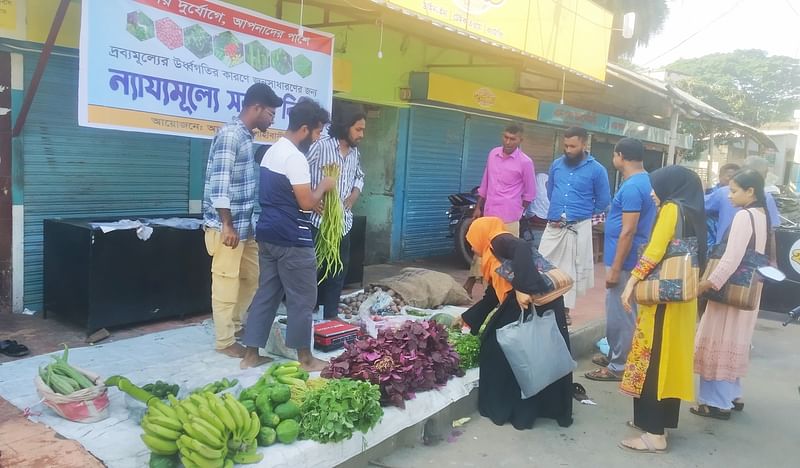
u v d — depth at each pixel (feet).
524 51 24.91
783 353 21.06
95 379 11.16
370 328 16.58
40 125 16.21
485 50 27.86
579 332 19.51
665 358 12.46
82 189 17.28
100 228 14.99
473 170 33.35
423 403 12.99
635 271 12.62
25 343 14.64
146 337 15.62
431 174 30.48
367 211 29.32
